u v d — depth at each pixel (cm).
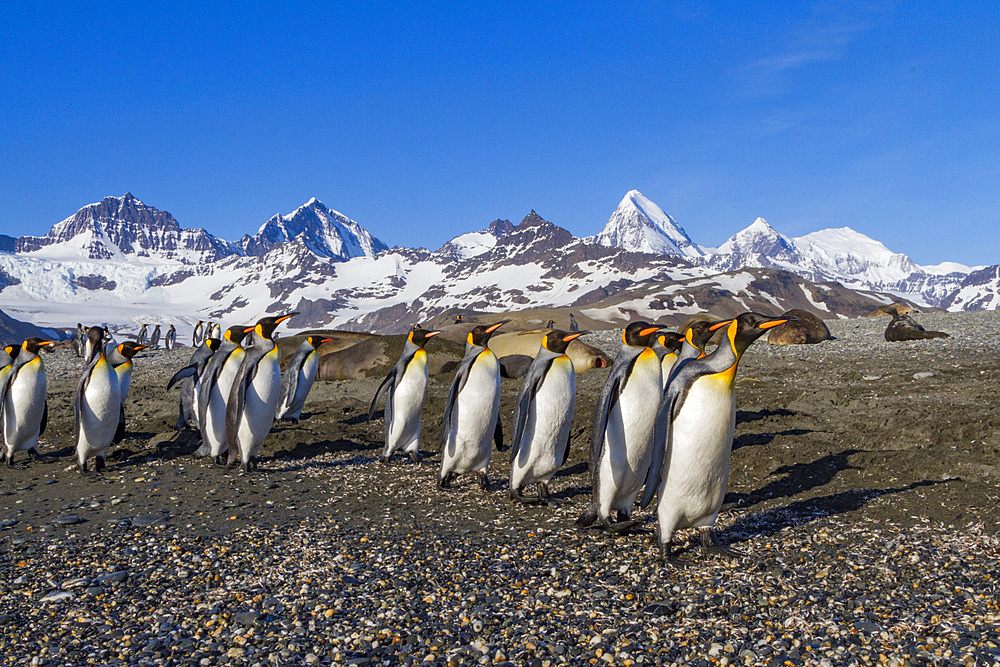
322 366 2202
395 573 604
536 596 550
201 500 875
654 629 485
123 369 1119
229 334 1075
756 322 567
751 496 823
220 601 548
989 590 528
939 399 1227
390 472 1024
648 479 606
